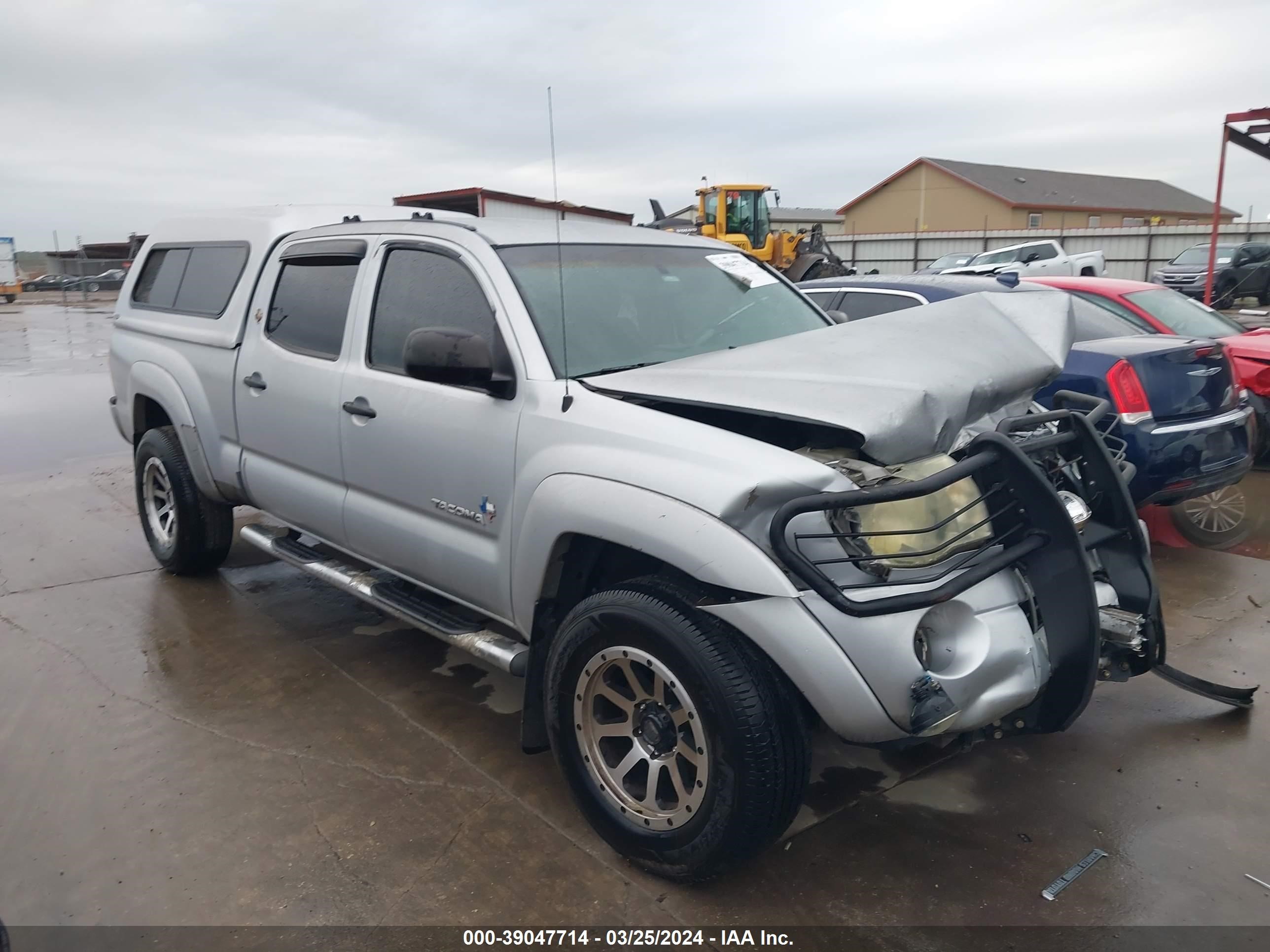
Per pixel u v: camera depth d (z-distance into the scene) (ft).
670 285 12.66
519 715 12.84
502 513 10.50
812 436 9.02
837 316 14.67
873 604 8.09
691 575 8.45
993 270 70.74
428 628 11.75
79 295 154.81
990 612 8.75
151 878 9.47
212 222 17.29
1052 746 11.83
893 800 10.75
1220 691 12.08
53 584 17.90
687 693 8.60
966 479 9.15
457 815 10.52
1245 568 18.16
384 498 12.37
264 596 17.26
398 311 12.31
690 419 9.62
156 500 18.35
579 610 9.51
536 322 10.79
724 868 8.73
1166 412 17.17
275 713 12.87
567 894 9.20
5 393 43.93
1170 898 9.03
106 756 11.78
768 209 73.20
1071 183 207.10
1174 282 75.46
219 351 15.44
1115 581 10.24
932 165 189.06
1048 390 17.58
